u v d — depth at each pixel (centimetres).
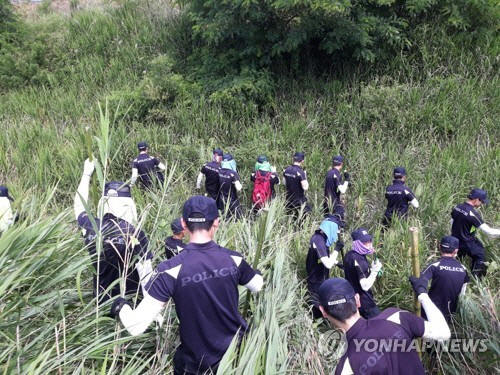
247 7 876
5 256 258
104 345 256
